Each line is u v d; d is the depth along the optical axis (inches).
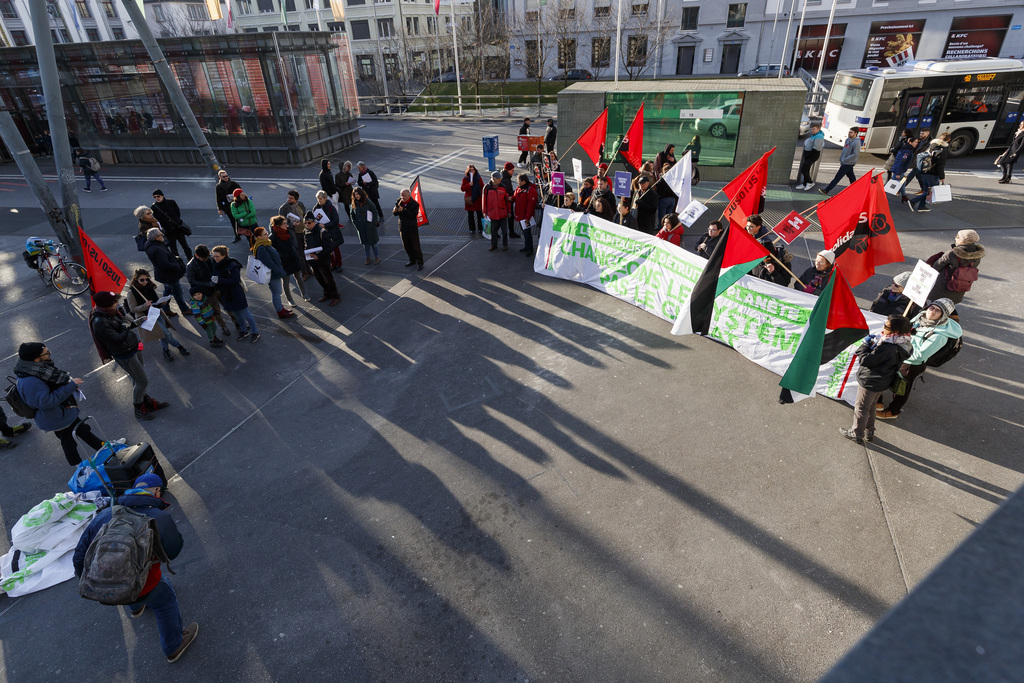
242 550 233.8
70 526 233.8
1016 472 246.5
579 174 499.2
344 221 609.0
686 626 195.2
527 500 249.1
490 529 236.5
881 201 319.3
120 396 335.6
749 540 223.9
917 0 1456.7
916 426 275.4
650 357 344.8
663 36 1533.0
